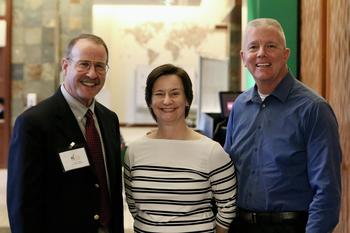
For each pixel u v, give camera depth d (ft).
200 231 6.12
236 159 6.75
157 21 26.45
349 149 8.27
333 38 9.30
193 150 6.27
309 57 11.23
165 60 26.61
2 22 18.93
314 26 10.74
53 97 6.40
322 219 5.73
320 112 5.97
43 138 5.98
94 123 6.66
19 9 18.85
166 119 6.30
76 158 6.15
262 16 12.40
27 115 5.97
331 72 9.43
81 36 6.45
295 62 12.30
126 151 6.64
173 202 6.12
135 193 6.35
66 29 19.99
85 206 6.16
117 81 26.53
